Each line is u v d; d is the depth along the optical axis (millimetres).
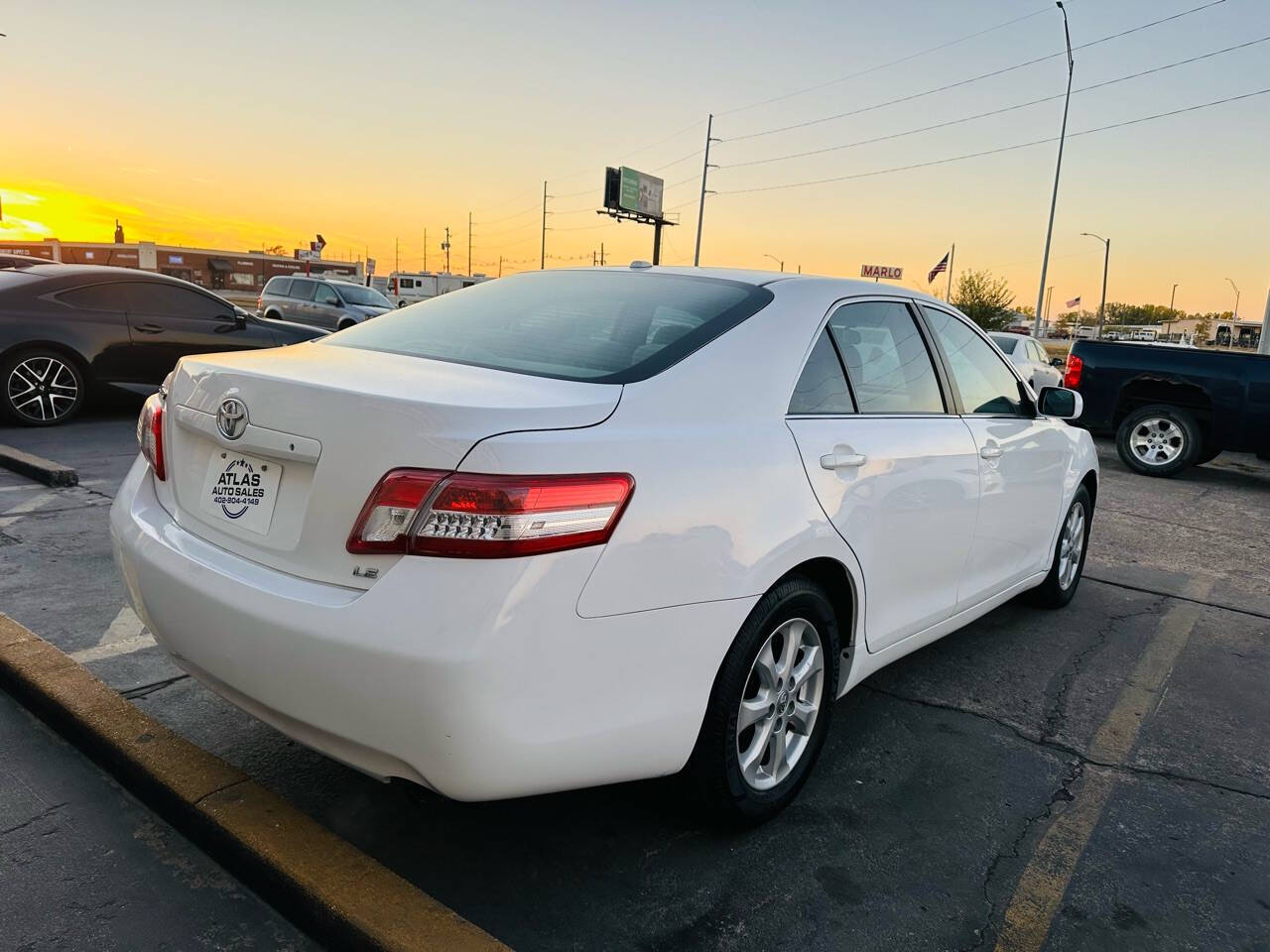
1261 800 2953
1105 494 8508
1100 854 2602
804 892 2342
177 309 8773
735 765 2414
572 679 1950
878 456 2818
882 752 3135
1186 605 5027
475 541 1821
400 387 2070
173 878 2273
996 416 3811
